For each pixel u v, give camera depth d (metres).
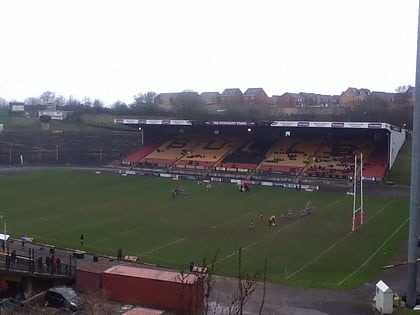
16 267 41.72
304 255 51.03
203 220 67.19
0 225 62.72
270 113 171.88
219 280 42.38
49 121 165.88
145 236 58.34
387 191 91.00
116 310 35.66
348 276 44.22
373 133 115.69
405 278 43.62
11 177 107.38
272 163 113.50
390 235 59.59
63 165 128.75
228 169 113.81
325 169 105.88
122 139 152.88
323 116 160.62
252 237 58.38
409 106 157.00
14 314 31.27
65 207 75.38
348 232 61.06
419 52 36.59
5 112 188.00
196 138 133.88
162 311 34.94
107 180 105.06
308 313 35.34
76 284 39.50
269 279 42.97
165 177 109.81
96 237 57.53
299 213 72.44
